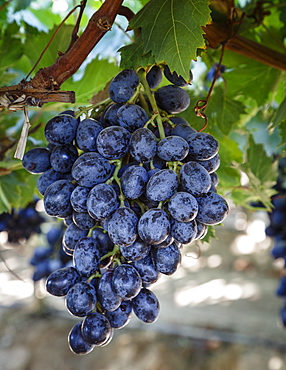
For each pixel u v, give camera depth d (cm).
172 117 44
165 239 39
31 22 90
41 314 244
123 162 43
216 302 267
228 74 71
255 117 82
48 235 105
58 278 40
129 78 42
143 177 39
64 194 41
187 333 224
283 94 75
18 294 275
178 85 46
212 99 66
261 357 200
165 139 39
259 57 58
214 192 41
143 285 42
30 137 70
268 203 69
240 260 340
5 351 217
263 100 72
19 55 65
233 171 72
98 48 84
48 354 214
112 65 65
